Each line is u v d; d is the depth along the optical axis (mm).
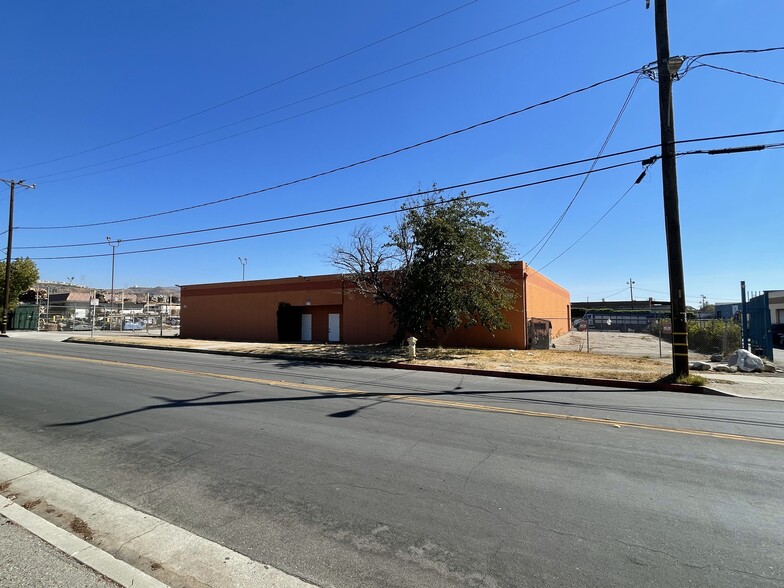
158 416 8133
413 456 5953
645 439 6859
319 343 28375
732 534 3955
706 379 13133
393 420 7926
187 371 14625
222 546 3744
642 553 3635
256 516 4273
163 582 3250
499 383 13164
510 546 3734
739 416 8609
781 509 4461
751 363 15125
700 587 3189
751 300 19719
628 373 14211
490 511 4367
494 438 6836
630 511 4387
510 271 24156
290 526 4082
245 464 5645
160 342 28734
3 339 31984
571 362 17625
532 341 24203
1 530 3943
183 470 5449
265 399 9781
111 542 3812
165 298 120000
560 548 3707
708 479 5227
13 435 6926
